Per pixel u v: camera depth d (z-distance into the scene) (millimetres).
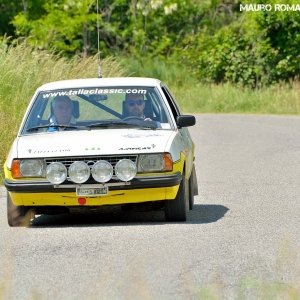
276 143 60969
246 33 116188
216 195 38812
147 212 34344
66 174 30453
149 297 21156
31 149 30922
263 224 31250
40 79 62906
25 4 119375
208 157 54031
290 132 69000
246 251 26797
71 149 30641
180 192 31359
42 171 30641
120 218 33188
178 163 30875
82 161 30422
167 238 28844
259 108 98938
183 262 25391
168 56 127000
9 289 21875
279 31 111875
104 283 22766
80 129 32594
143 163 30484
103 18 128625
